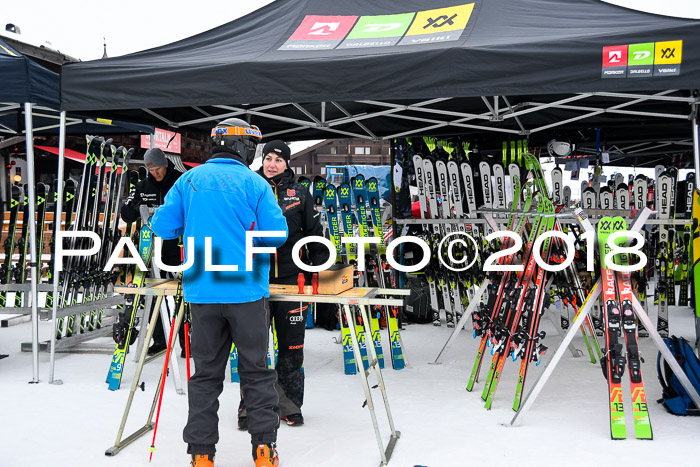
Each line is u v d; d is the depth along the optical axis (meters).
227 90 3.70
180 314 2.73
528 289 3.48
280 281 3.21
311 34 4.24
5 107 5.05
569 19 3.93
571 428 3.11
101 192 5.14
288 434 3.04
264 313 2.50
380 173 9.29
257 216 2.51
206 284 2.39
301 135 6.25
